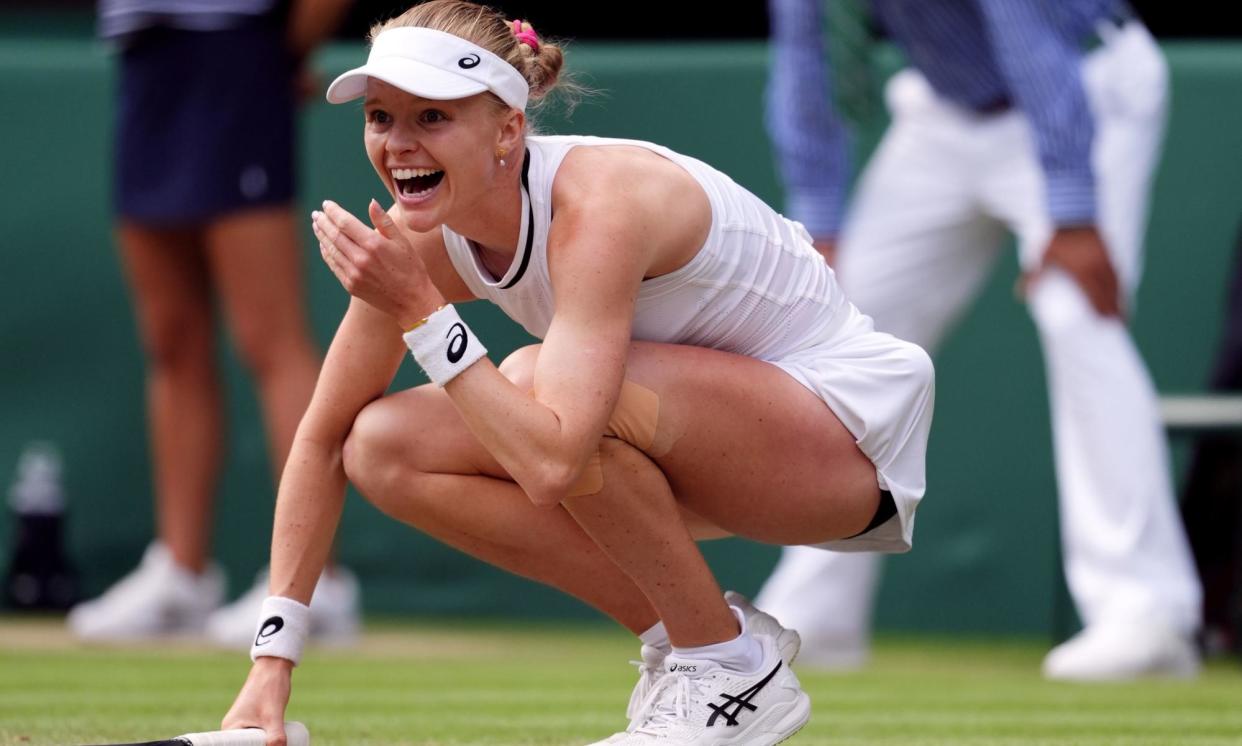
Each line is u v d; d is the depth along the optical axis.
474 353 9.54
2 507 24.70
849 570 19.52
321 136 23.95
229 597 24.30
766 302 10.74
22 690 15.96
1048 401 22.78
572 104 10.96
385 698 15.77
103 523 24.67
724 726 10.24
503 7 26.47
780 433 10.48
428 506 10.74
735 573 23.34
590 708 15.12
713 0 27.17
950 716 14.83
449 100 9.56
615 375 9.64
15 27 26.78
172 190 19.98
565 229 9.80
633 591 10.92
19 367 24.69
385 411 10.70
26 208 24.58
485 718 14.34
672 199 10.09
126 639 21.17
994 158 18.97
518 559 10.94
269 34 19.95
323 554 10.89
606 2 27.00
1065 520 20.14
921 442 11.09
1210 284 22.58
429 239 10.63
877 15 19.62
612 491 10.00
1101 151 19.08
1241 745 12.97
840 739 13.21
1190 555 21.42
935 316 19.86
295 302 20.16
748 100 23.33
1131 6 26.67
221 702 15.12
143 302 21.06
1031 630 22.86
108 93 24.53
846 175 19.75
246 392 24.23
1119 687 17.47
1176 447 22.81
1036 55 17.97
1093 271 18.31
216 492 23.61
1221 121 22.59
